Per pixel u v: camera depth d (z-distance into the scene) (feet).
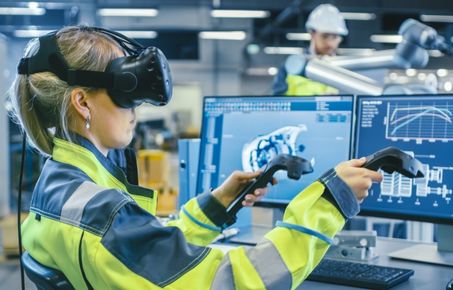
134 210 2.77
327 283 4.05
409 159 3.03
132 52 3.23
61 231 2.76
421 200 4.64
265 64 45.60
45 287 2.82
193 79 43.55
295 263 2.70
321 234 2.77
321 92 10.60
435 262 4.54
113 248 2.59
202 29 38.86
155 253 2.66
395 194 4.75
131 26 40.57
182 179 5.89
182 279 2.61
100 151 3.11
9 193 20.68
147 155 16.05
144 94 3.02
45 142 3.17
